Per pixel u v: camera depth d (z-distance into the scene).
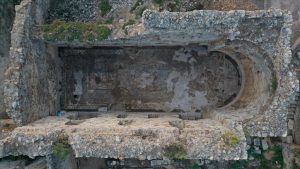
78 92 15.06
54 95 14.13
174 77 15.03
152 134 10.60
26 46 11.50
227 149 10.40
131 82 15.09
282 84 10.70
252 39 10.88
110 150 10.43
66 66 14.98
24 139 10.65
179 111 15.01
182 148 10.41
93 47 14.78
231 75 14.90
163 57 15.02
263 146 13.99
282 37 10.66
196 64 14.98
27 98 11.59
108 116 13.70
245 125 11.02
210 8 13.11
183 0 13.35
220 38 11.59
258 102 12.04
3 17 14.11
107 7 13.54
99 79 15.09
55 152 10.61
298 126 13.54
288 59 10.50
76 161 13.55
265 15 10.51
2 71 14.10
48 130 10.84
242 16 10.50
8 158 12.08
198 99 14.98
